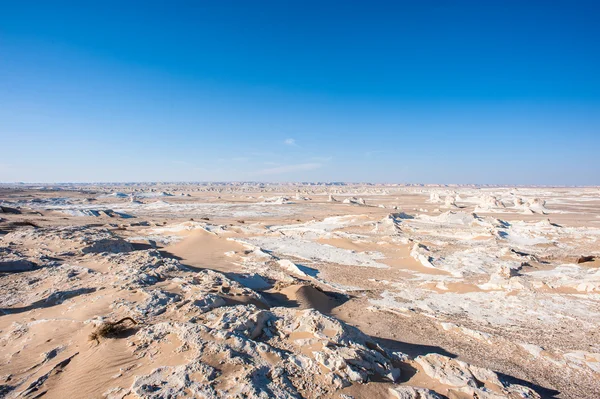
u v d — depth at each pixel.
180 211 80.06
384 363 8.03
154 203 97.62
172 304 12.00
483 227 47.78
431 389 7.52
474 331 14.91
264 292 19.36
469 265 28.17
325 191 197.62
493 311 18.08
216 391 6.08
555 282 20.98
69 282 16.25
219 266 27.33
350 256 33.59
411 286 23.72
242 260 30.12
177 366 6.90
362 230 47.28
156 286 15.13
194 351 7.41
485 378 8.20
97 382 6.82
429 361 8.72
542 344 13.83
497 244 37.12
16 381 7.49
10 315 12.21
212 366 6.82
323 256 33.41
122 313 11.11
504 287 21.28
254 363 7.10
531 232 42.53
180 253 32.12
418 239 40.81
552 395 9.84
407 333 15.12
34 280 16.72
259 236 42.81
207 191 193.00
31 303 13.45
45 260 21.03
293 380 6.79
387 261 31.83
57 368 7.81
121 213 67.25
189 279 16.64
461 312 18.14
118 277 16.53
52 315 11.80
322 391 6.56
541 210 75.44
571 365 11.94
